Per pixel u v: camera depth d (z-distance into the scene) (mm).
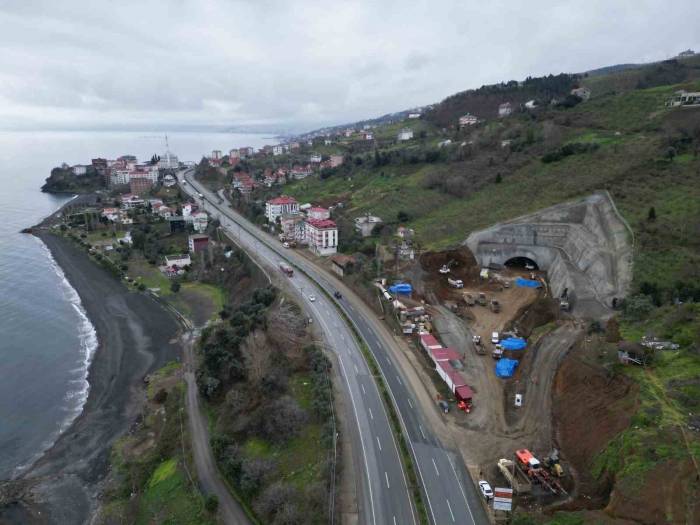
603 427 45844
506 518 40875
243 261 118562
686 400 43562
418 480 45844
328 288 95188
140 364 83250
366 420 55188
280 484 46531
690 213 78000
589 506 39906
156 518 49375
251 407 61656
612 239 81250
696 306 56812
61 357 86625
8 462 60031
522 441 50438
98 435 64812
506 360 63906
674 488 35688
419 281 91125
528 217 100750
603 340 59000
